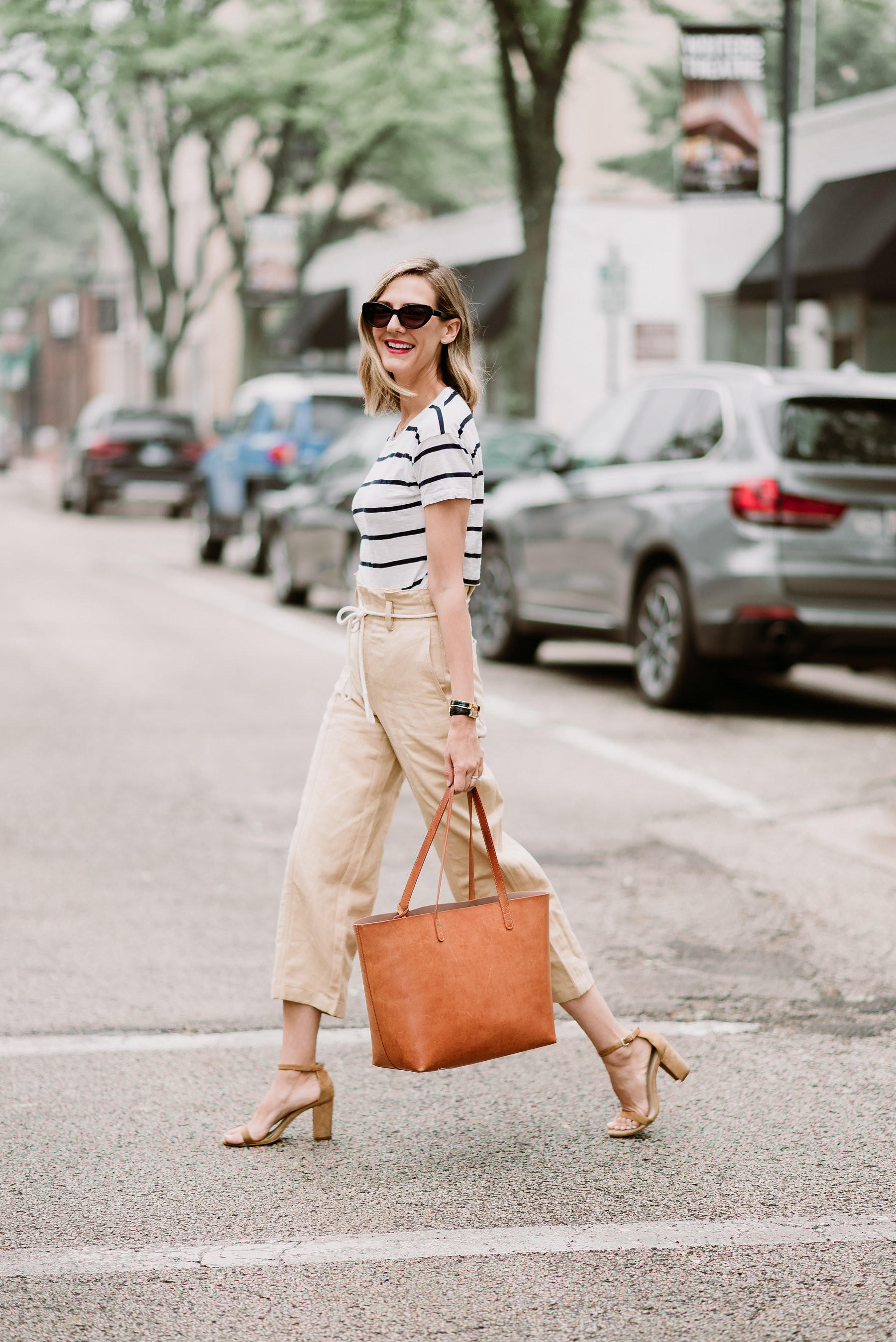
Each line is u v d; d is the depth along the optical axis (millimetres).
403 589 4516
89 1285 3820
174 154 45062
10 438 74062
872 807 9016
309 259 39125
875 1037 5594
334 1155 4605
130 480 34625
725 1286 3822
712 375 12266
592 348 33062
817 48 28016
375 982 4324
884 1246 4035
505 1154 4613
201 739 10883
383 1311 3703
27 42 34906
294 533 18250
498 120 37781
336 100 32938
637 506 12367
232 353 57469
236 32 35469
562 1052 5504
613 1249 4008
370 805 4645
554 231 32812
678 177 17531
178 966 6289
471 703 4461
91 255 60844
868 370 25156
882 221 22750
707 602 11586
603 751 10594
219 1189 4363
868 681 14133
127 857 7930
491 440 17312
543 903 4426
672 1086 5156
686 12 23844
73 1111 4914
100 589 20453
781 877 7621
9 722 11406
